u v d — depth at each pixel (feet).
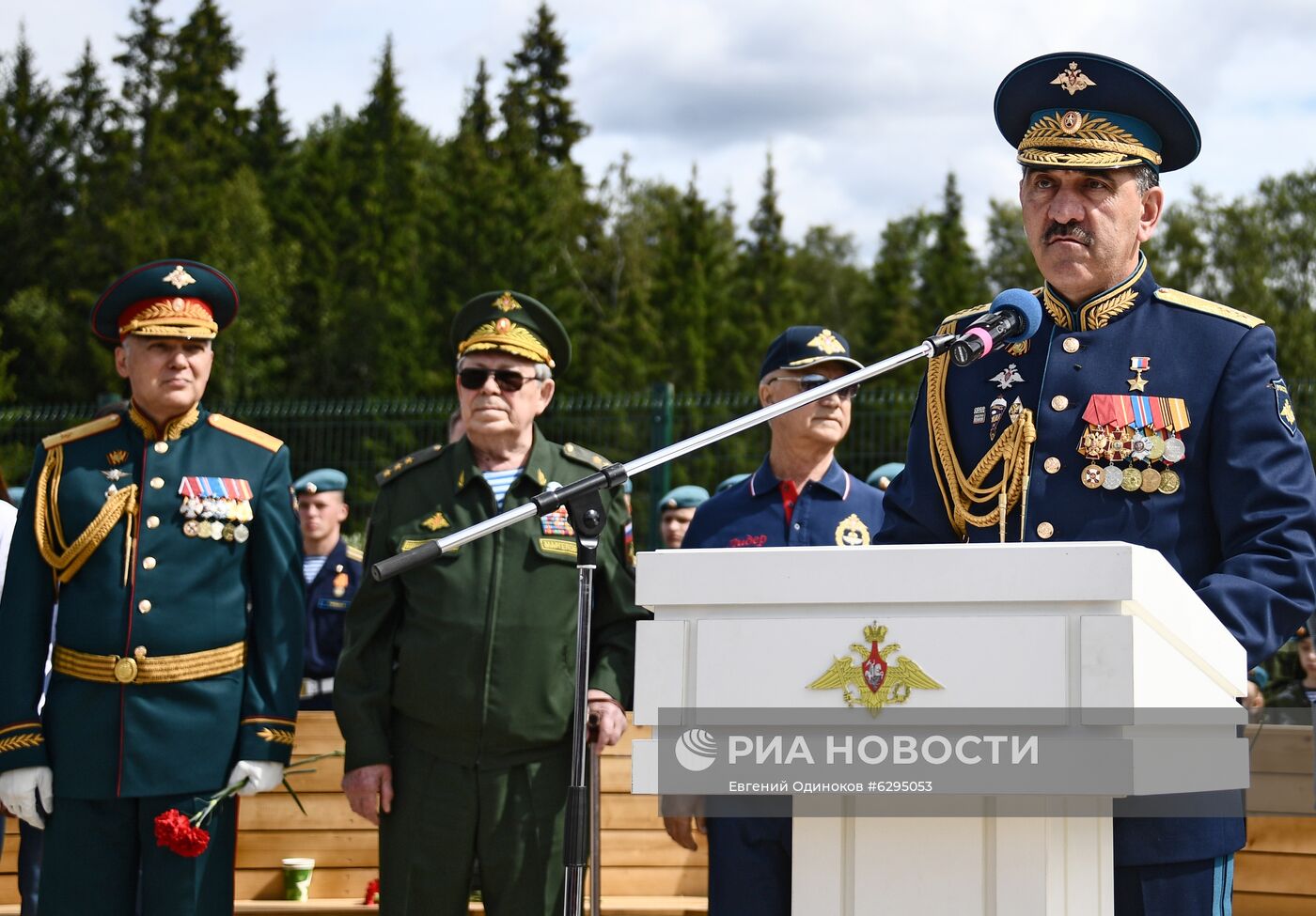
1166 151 12.52
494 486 17.75
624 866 21.26
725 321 169.17
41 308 143.02
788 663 8.44
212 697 17.35
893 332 182.09
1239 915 19.56
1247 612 10.34
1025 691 8.10
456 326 18.89
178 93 195.00
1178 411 11.75
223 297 18.66
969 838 8.53
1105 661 7.97
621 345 150.92
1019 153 12.48
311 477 28.86
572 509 12.74
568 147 229.86
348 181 183.21
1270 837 19.48
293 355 156.35
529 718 16.72
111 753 16.97
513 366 18.03
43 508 17.70
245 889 21.31
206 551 17.66
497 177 168.35
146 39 200.64
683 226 185.06
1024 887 8.35
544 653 16.97
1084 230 12.21
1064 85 12.34
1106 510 11.71
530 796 16.74
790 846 15.97
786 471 19.98
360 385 153.58
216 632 17.53
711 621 8.59
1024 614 8.19
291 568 18.11
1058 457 11.97
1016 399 12.35
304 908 20.57
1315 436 35.70
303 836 21.36
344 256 170.30
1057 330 12.47
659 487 39.88
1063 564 8.13
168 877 16.84
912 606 8.35
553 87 232.53
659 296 173.17
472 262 153.79
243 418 43.52
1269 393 11.67
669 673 8.61
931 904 8.54
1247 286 188.34
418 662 16.89
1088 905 8.70
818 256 254.06
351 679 17.29
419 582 17.20
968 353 11.89
